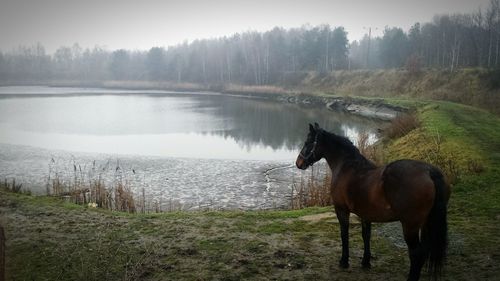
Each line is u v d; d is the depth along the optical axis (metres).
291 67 102.56
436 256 5.32
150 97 86.94
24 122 46.12
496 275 6.55
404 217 5.54
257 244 8.65
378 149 23.14
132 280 7.00
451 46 74.50
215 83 109.50
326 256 7.82
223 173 22.06
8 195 14.04
